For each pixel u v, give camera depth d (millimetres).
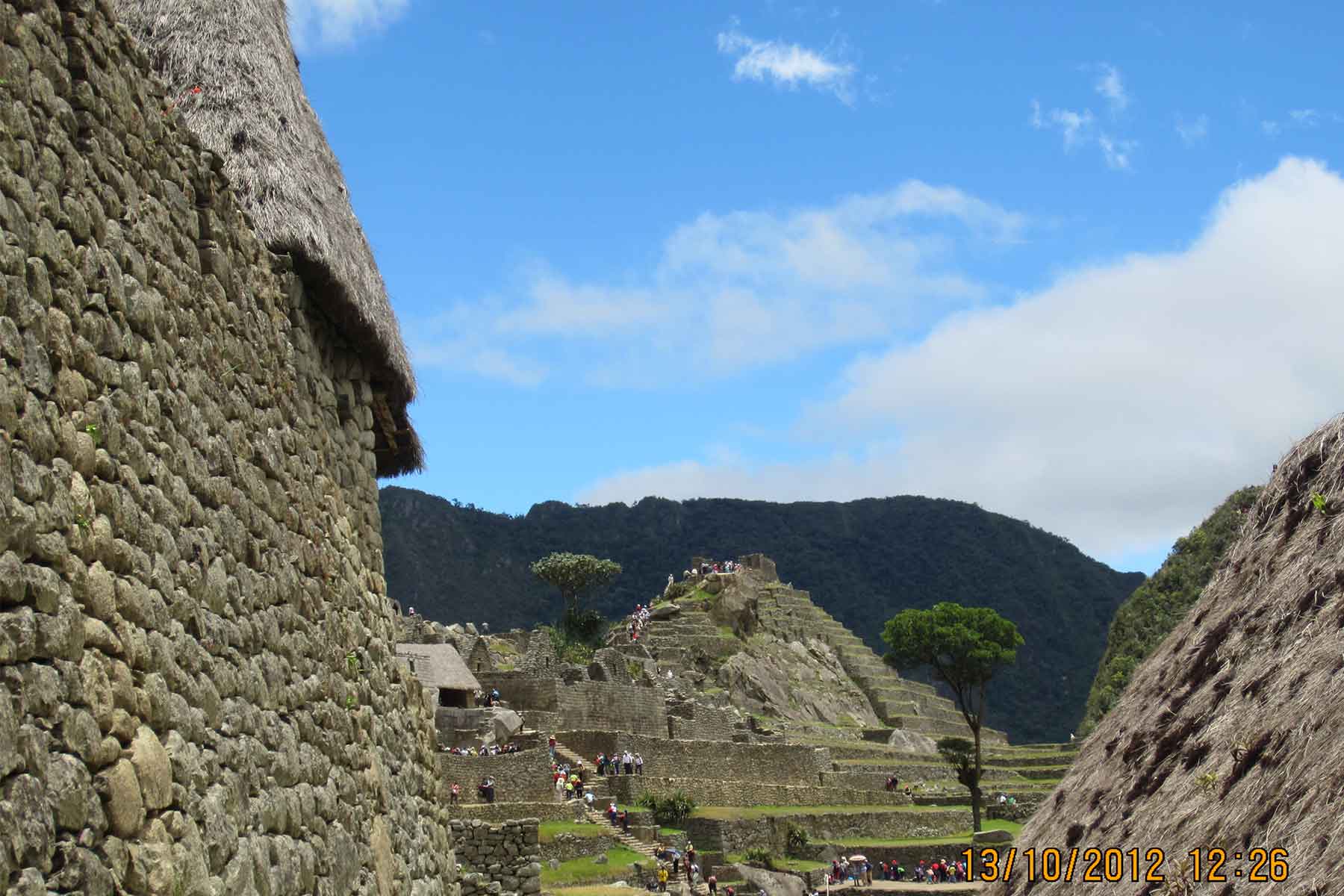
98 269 7727
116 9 11750
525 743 59531
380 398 13836
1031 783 86438
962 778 74750
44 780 6441
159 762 7594
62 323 7219
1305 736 8273
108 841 6914
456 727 58750
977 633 81688
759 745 73188
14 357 6691
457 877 14539
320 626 11188
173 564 8297
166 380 8562
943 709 121312
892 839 70375
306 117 12758
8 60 6961
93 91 7914
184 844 7781
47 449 6906
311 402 11719
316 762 10539
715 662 104125
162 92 9094
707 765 69688
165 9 11891
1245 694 9398
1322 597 9375
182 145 9336
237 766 8820
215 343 9516
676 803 60938
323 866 10281
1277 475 11242
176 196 9133
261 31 12492
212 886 8078
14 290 6750
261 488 10109
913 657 82875
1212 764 9164
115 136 8195
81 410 7336
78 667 6910
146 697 7598
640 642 103500
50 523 6828
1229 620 10555
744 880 55625
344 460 12570
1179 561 104250
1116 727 11766
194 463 8859
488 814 50062
